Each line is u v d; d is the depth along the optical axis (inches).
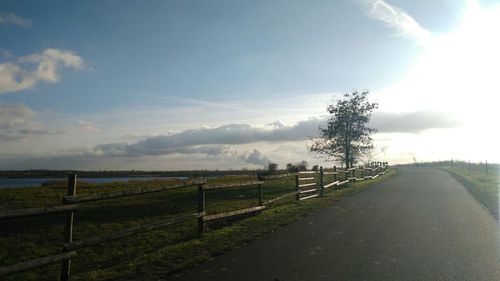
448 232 398.3
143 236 430.9
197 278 257.0
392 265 280.7
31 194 845.2
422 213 530.9
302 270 270.2
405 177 1459.2
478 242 352.5
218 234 402.0
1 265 352.2
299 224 453.7
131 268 285.1
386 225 439.5
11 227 503.5
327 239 368.8
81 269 313.9
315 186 891.4
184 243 364.5
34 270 327.0
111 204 705.6
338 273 262.7
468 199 699.4
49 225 515.5
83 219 557.0
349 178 1117.7
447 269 270.4
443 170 2095.2
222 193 898.7
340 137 1494.8
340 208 591.2
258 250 329.4
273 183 1144.8
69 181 276.1
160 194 870.4
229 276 259.6
